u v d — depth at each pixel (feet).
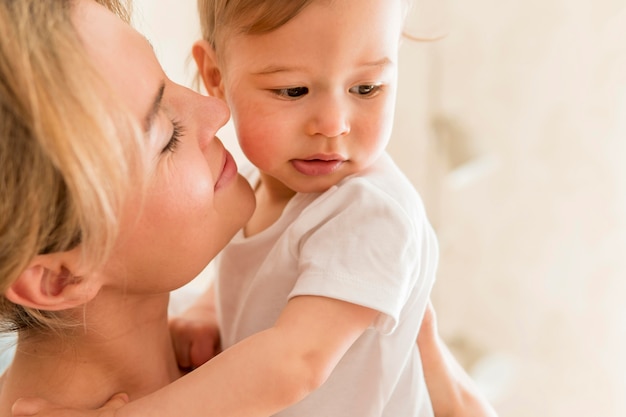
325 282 2.41
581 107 5.87
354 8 2.39
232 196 2.52
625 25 5.56
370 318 2.45
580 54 5.76
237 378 2.30
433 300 6.82
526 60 5.95
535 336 6.57
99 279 2.29
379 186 2.61
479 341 6.80
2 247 1.97
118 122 1.96
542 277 6.41
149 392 2.71
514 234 6.41
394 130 6.42
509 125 6.16
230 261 3.01
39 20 1.87
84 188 1.86
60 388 2.52
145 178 2.13
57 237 2.03
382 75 2.53
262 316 2.84
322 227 2.56
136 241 2.26
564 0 5.68
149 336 2.69
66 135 1.81
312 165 2.63
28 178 1.89
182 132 2.35
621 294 6.15
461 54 6.14
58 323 2.41
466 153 6.37
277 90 2.55
